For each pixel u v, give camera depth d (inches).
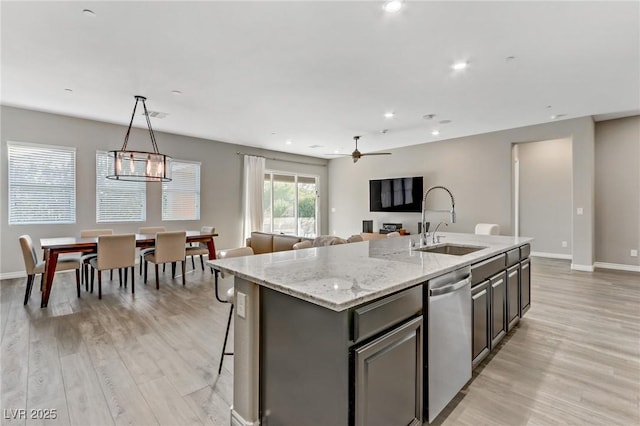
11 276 186.1
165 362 90.4
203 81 143.9
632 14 94.3
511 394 76.5
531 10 92.4
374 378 50.4
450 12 93.4
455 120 210.7
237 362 65.3
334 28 101.9
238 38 107.7
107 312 130.9
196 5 90.1
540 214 280.7
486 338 89.1
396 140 275.3
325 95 161.9
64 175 202.2
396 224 306.3
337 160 368.2
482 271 87.2
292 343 56.1
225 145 283.0
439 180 277.0
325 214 377.4
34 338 105.3
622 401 73.6
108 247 150.7
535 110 189.9
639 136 213.8
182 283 178.7
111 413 68.7
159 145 242.7
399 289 55.3
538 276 197.8
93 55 119.6
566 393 76.8
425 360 62.9
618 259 223.0
